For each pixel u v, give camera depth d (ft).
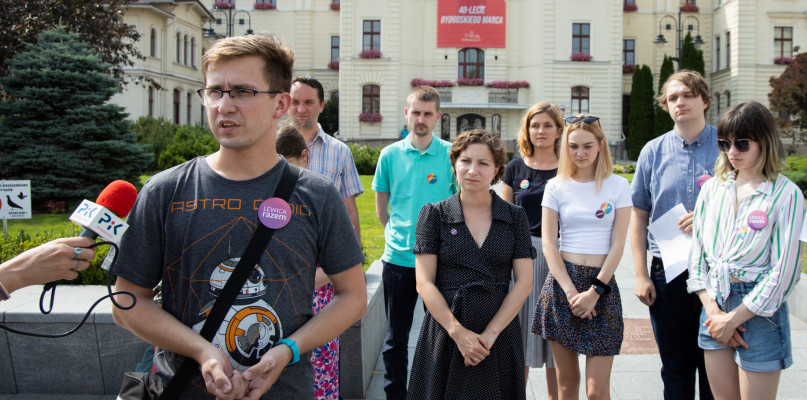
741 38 105.81
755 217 9.62
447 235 9.80
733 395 9.97
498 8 105.29
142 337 6.46
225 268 6.43
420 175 13.35
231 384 5.94
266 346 6.45
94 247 6.35
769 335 9.48
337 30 119.75
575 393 11.27
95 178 47.67
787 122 59.52
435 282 9.97
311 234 6.82
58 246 6.16
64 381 13.39
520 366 9.57
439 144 13.64
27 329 13.26
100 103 49.80
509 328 9.66
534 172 13.43
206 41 120.67
